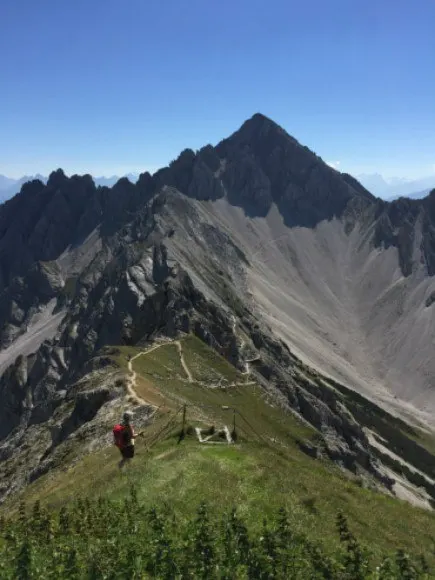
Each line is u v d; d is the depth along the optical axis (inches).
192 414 2203.5
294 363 6678.2
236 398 3730.3
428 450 6496.1
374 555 959.0
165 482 1168.2
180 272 6368.1
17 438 3184.1
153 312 5910.4
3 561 761.6
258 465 1311.5
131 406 2202.3
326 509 1139.3
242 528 832.3
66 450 2007.9
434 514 1363.2
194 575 731.4
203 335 5211.6
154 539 813.9
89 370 3427.7
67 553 778.2
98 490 1192.8
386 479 4832.7
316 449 3681.1
